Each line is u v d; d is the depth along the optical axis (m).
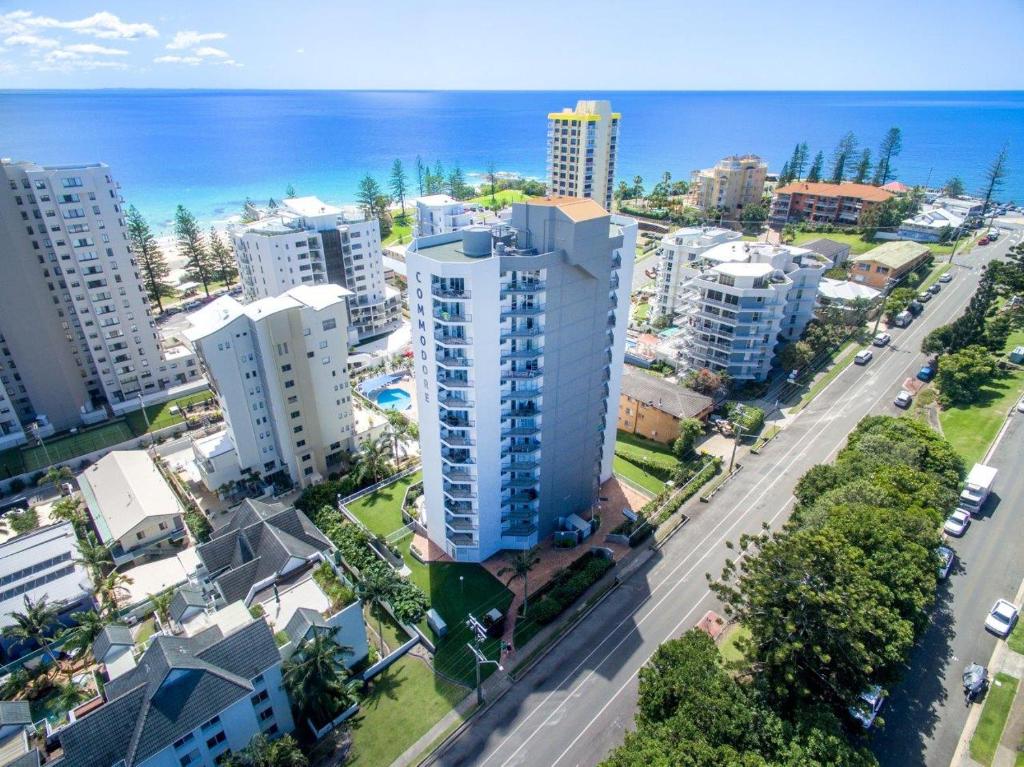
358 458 96.81
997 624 64.75
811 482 79.50
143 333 114.88
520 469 75.81
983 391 106.69
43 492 95.88
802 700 54.56
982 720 56.12
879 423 88.75
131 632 68.38
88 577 74.56
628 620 70.75
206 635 56.03
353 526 82.62
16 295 99.69
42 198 98.81
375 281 145.75
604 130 178.12
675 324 141.50
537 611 70.38
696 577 76.44
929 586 59.47
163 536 84.44
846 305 134.38
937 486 73.69
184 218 172.12
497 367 68.94
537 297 67.38
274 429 93.50
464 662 66.19
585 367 75.38
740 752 48.12
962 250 181.25
